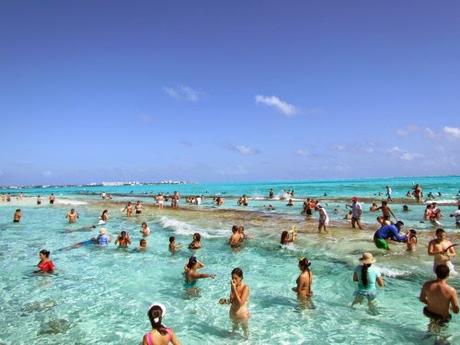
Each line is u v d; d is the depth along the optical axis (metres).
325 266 14.69
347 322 9.52
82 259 17.41
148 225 28.64
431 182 119.62
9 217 37.75
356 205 22.52
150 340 6.64
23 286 13.30
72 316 10.48
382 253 15.62
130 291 12.58
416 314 9.84
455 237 18.83
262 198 57.72
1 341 8.98
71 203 58.72
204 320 9.94
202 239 21.11
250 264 15.63
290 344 8.47
